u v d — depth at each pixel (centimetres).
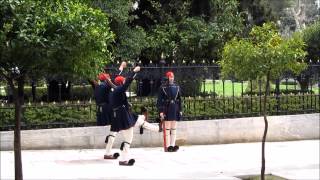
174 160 1262
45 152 1318
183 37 1703
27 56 693
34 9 694
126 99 1221
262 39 998
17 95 769
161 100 1383
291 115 1583
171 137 1395
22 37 662
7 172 1088
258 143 1530
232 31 1797
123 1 1587
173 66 1482
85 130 1376
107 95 1285
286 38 1052
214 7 1802
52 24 688
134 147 1430
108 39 767
